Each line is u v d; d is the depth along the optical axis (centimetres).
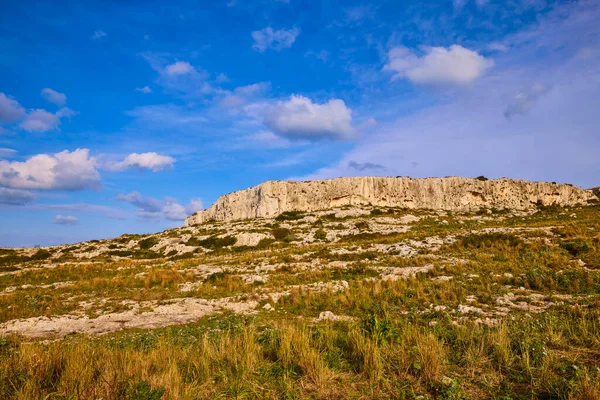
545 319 1021
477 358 771
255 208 7844
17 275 2920
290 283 2088
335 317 1348
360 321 1080
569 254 2105
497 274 1820
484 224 4934
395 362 762
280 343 870
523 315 1175
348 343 879
